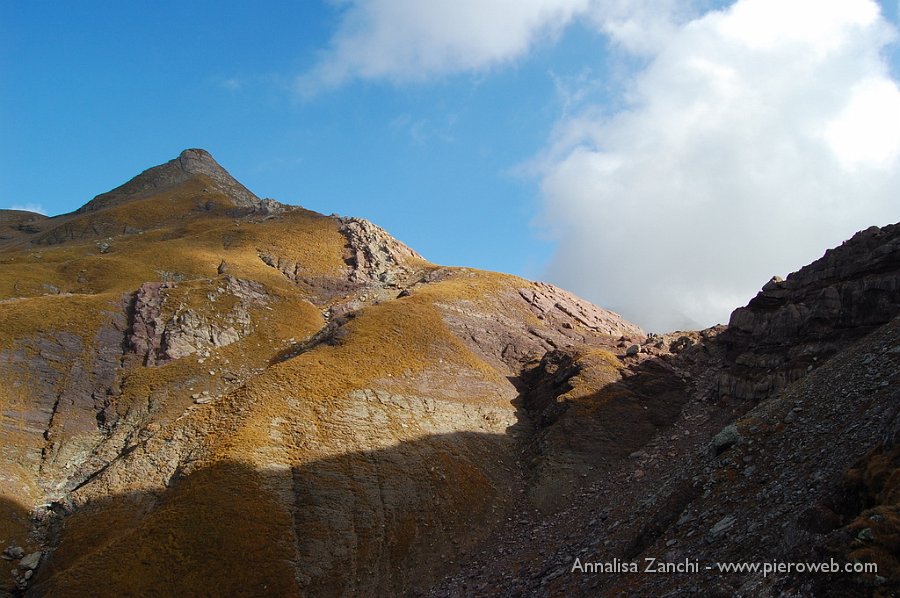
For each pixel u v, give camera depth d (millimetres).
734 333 73188
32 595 47719
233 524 50969
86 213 198750
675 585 32469
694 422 64500
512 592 43969
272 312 97812
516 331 92812
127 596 45562
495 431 70125
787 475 36469
